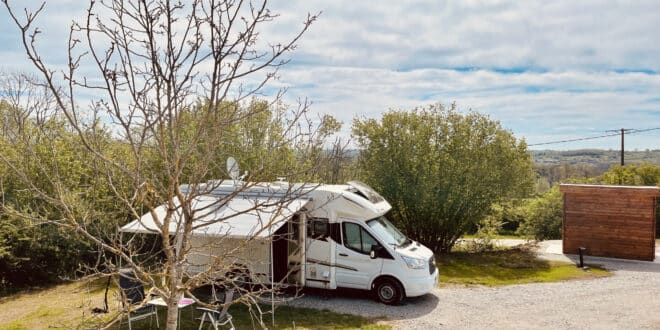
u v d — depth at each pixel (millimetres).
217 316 8680
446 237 18344
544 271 14633
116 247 4535
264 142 15195
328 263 11047
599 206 16688
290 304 10836
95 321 7977
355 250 10945
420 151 17984
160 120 3680
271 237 6043
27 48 3240
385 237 11000
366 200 11203
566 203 17250
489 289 12492
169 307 4211
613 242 16500
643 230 16047
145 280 4512
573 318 10031
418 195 17703
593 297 11664
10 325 9656
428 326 9461
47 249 13820
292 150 9570
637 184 25719
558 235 23844
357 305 10812
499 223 19688
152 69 3596
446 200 17609
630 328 9414
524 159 18016
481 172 17359
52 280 14117
